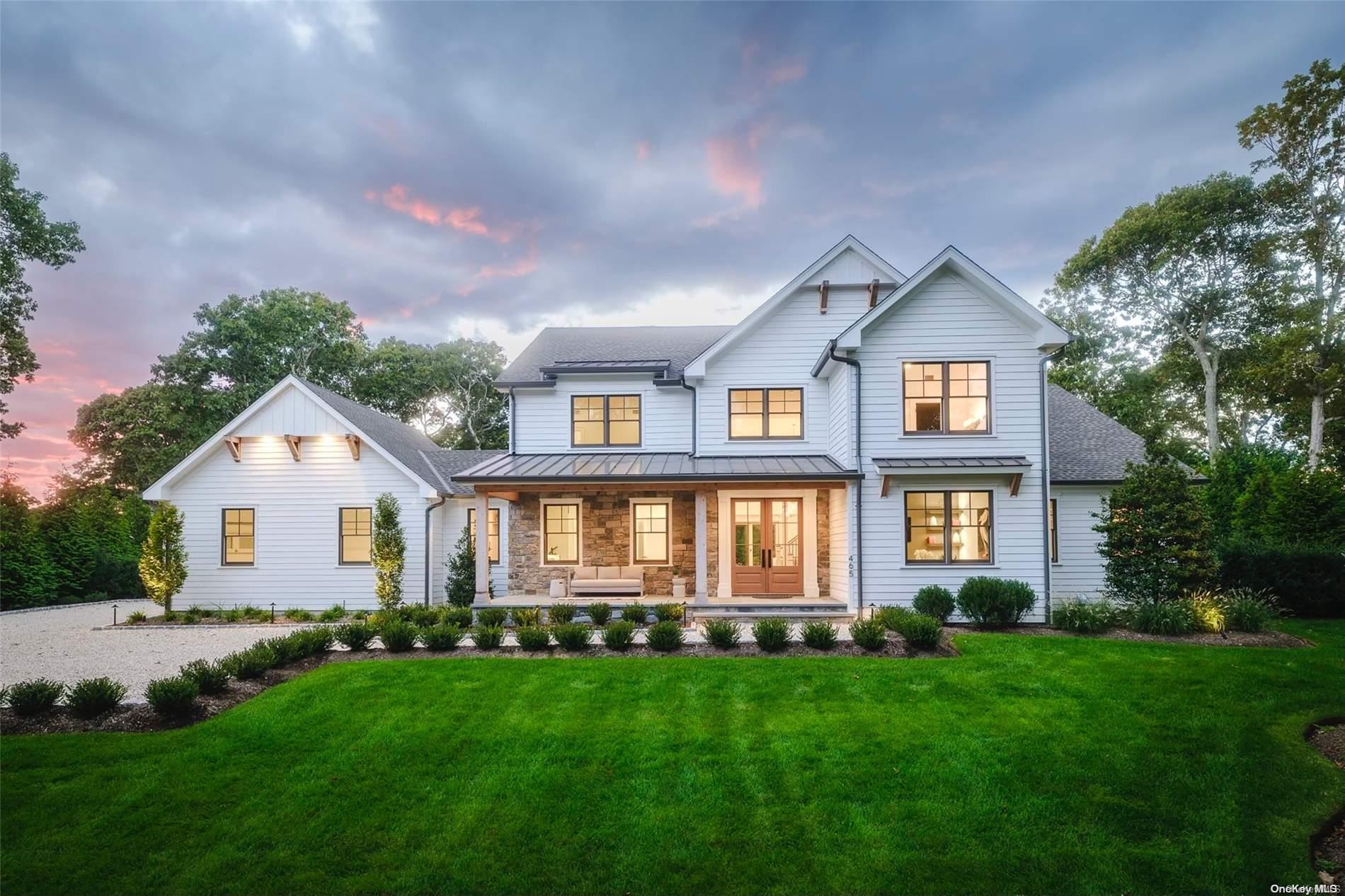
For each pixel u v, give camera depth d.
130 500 27.89
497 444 44.69
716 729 7.21
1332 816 5.39
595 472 15.12
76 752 6.61
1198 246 27.97
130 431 30.30
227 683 8.64
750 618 14.16
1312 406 22.14
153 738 6.97
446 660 9.93
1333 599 14.77
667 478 14.34
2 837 5.22
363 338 40.97
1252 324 28.14
